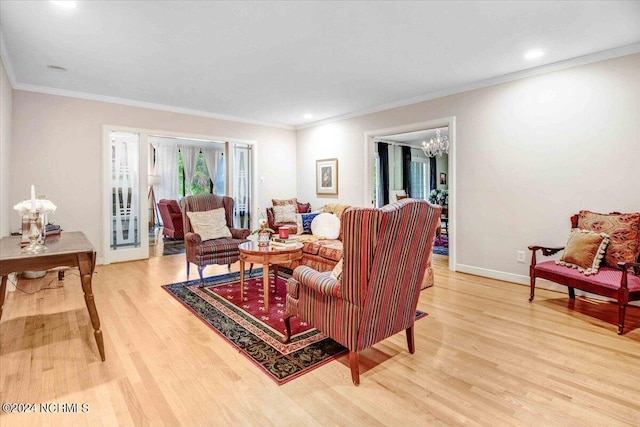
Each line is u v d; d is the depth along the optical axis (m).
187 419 1.62
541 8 2.45
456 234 4.46
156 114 5.23
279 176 6.83
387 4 2.40
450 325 2.73
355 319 1.86
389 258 1.85
